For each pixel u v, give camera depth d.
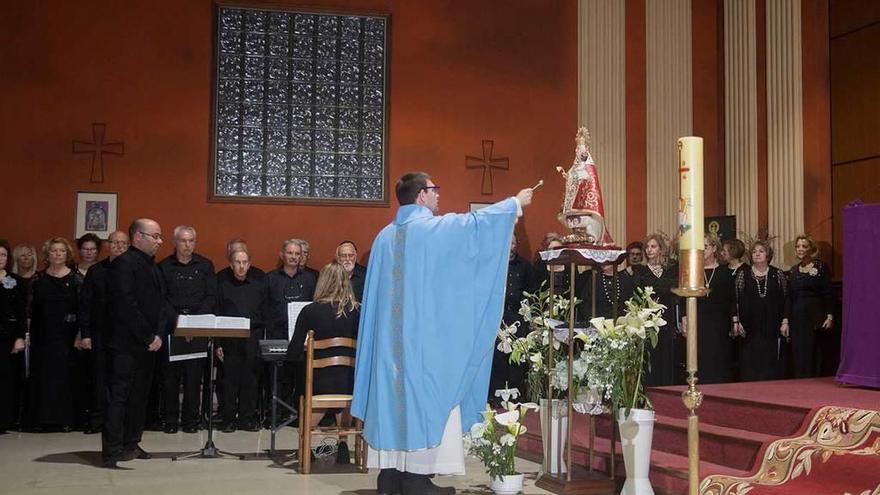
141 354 7.07
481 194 11.52
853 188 10.31
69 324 9.12
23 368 9.36
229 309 9.54
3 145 10.38
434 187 6.06
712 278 9.05
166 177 10.77
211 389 7.57
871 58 10.12
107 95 10.66
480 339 5.81
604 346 5.73
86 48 10.63
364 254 11.23
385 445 5.65
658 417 6.99
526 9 11.81
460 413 5.86
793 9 10.90
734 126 11.73
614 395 5.66
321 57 11.37
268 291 9.78
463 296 5.75
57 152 10.51
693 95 12.17
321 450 7.82
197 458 7.43
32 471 6.76
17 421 9.38
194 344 8.18
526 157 11.68
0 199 10.35
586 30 11.95
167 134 10.79
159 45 10.83
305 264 10.36
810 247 9.59
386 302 5.81
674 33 12.19
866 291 7.28
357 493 5.97
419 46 11.52
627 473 5.62
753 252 9.40
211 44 10.98
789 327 9.48
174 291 9.28
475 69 11.63
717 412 6.64
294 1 11.25
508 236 5.84
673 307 8.84
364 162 11.40
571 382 5.84
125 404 7.04
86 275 8.96
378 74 11.48
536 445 7.36
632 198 11.91
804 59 10.78
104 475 6.60
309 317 6.87
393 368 5.71
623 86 11.99
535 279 10.13
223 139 11.05
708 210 12.04
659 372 8.78
